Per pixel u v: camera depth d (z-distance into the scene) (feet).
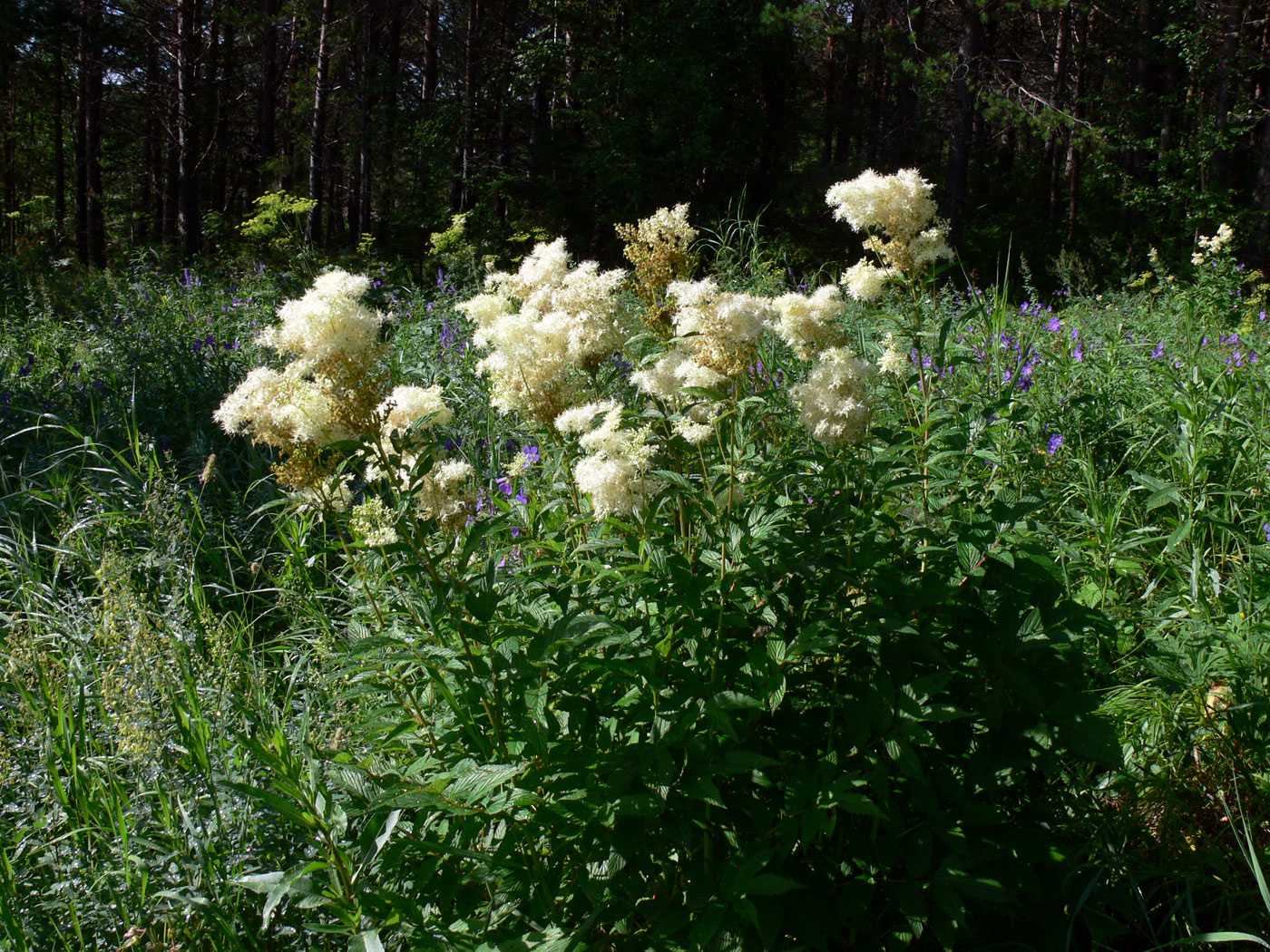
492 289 10.09
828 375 8.18
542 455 10.05
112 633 9.77
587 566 8.11
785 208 68.08
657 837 6.82
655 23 66.39
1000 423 10.78
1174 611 11.64
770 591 7.42
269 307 35.32
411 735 7.90
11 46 72.79
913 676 7.56
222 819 8.32
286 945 7.72
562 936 6.72
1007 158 106.83
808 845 7.16
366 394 7.16
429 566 7.03
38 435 18.99
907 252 9.52
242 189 120.26
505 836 6.83
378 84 88.28
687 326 8.23
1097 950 8.36
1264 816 9.14
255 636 13.61
